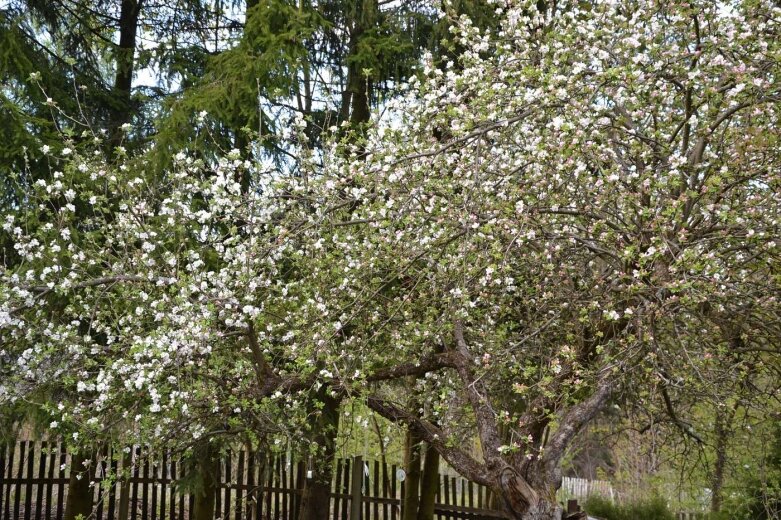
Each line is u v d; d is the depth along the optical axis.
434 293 5.73
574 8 6.15
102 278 5.32
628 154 5.47
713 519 8.94
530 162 5.02
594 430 9.99
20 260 7.42
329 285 5.90
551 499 5.32
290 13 8.01
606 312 4.61
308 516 8.82
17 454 11.55
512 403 7.32
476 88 5.64
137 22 10.77
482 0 8.12
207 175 7.59
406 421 6.23
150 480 9.23
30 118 7.55
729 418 7.01
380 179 5.20
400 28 8.77
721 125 5.63
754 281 5.50
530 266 6.09
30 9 8.98
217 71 8.15
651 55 5.11
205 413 5.76
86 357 5.36
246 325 5.43
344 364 5.68
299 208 5.91
